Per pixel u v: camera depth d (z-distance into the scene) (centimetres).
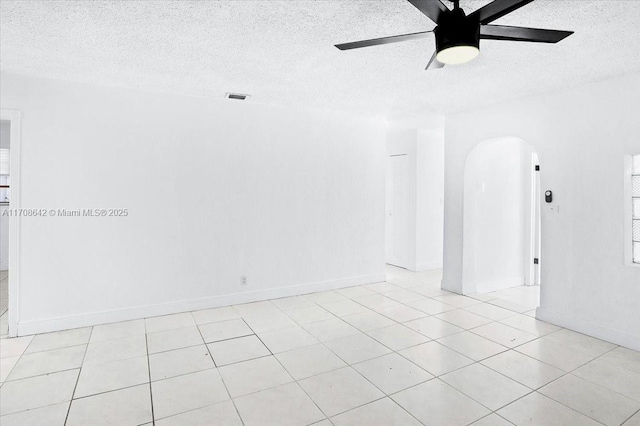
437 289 491
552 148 360
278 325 357
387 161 670
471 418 211
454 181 470
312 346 310
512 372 266
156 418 212
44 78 328
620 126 312
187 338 324
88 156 346
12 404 224
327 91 375
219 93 383
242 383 250
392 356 291
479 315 388
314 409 221
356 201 503
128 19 221
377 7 207
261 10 210
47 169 331
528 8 205
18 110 319
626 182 311
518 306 420
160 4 204
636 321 304
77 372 264
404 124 556
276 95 390
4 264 617
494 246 500
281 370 268
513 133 397
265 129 432
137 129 366
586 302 337
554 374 262
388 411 218
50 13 214
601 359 286
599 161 326
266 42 255
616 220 316
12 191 319
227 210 413
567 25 225
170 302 386
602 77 317
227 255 414
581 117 338
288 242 452
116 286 361
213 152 404
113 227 358
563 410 219
